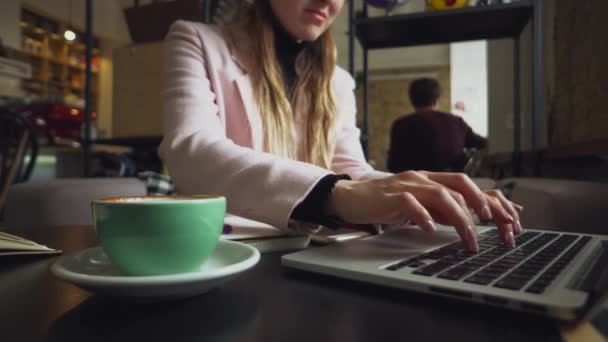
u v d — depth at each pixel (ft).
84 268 1.02
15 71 7.25
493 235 1.53
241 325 0.75
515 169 5.25
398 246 1.29
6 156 4.94
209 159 1.80
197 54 2.73
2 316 0.80
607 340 0.66
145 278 0.77
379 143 23.07
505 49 7.77
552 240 1.41
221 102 2.74
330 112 3.10
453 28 5.05
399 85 22.84
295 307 0.85
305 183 1.49
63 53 17.78
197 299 0.91
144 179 4.00
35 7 15.24
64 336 0.70
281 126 2.84
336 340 0.67
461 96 20.94
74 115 11.19
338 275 1.03
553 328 0.72
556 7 4.87
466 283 0.87
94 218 0.93
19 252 1.29
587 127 3.95
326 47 3.18
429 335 0.69
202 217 0.91
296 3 2.72
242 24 3.07
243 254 1.05
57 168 9.87
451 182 1.46
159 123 5.80
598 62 3.69
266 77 2.85
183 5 5.32
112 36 18.22
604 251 1.21
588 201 2.22
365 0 5.03
